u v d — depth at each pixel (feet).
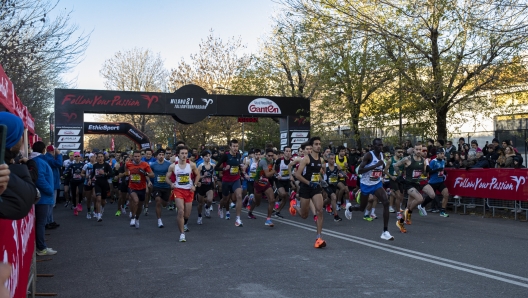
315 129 80.07
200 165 41.70
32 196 9.61
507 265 23.26
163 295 18.76
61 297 18.84
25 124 24.31
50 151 38.70
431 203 50.19
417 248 28.12
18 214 9.32
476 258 25.00
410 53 57.47
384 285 19.63
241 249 28.60
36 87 64.13
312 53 67.87
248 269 23.04
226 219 45.01
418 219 42.39
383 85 62.18
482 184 43.55
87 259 26.43
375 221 41.98
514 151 44.68
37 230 27.55
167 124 138.31
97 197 44.57
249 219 44.86
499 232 34.24
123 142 198.08
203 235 34.73
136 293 19.16
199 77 125.80
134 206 39.68
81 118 65.82
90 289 19.98
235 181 40.96
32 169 16.26
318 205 28.86
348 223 40.83
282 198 45.65
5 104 16.52
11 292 11.51
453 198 47.80
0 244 10.64
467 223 39.32
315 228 37.68
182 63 126.93
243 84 96.27
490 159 48.47
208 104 70.79
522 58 51.60
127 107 67.56
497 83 54.60
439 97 57.00
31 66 53.52
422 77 58.23
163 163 40.01
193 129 134.31
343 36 63.16
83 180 50.29
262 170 39.99
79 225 41.98
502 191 41.45
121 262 25.44
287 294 18.52
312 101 87.56
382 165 32.35
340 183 50.39
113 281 21.26
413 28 57.52
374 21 59.88
